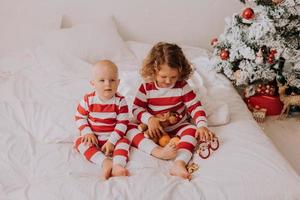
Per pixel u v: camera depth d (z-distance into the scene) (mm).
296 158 2076
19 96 2016
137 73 2162
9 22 2529
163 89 1725
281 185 1415
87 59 2482
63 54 2416
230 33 2369
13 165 1560
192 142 1646
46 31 2531
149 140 1661
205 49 2850
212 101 1931
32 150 1634
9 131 1746
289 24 2188
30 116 1828
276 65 2309
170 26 2842
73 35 2514
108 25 2648
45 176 1505
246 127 1798
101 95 1632
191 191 1394
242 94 2543
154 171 1500
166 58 1597
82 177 1466
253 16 2191
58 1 2645
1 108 1883
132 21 2799
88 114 1686
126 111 1678
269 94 2338
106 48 2527
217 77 2316
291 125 2352
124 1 2719
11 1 2568
